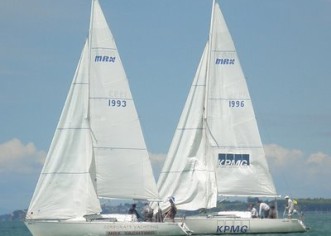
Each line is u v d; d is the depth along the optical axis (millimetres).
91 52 157000
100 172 157375
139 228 151500
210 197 170250
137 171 159375
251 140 172500
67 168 153500
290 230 165625
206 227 160750
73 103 155375
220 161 171625
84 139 155000
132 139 159125
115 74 158125
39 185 152125
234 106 171875
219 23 171625
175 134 171375
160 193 170000
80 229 149000
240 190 171875
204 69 171625
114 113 158125
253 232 163375
